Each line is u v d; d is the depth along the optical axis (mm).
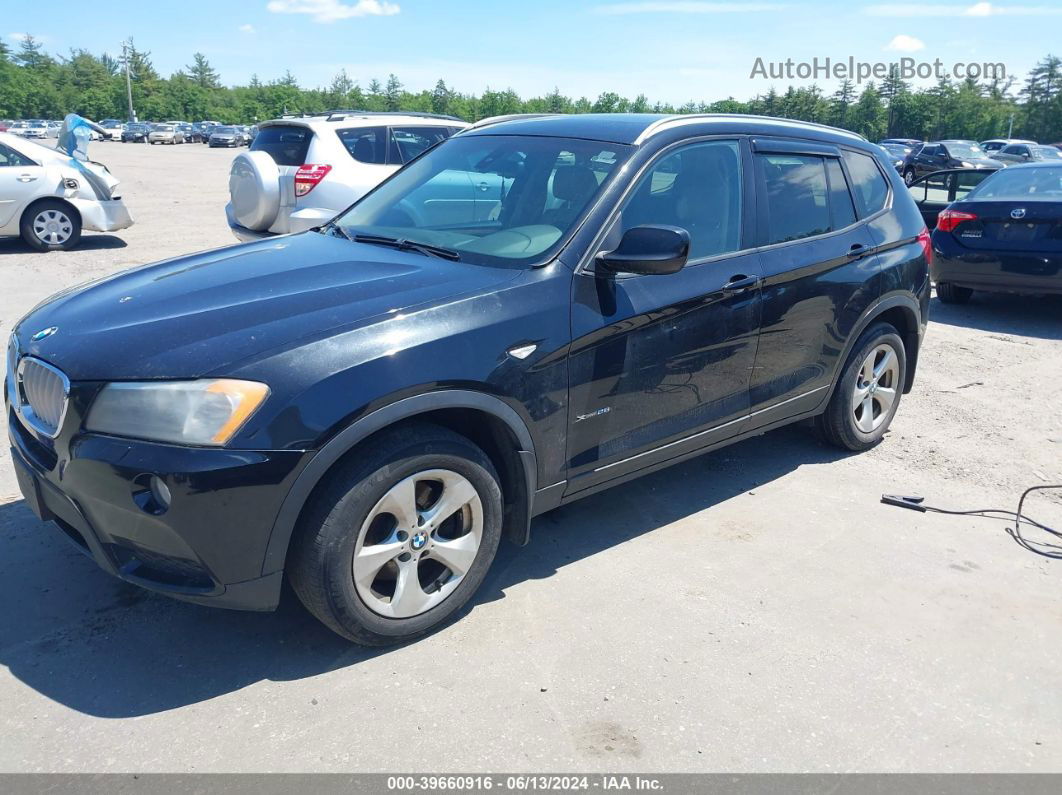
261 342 2676
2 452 4516
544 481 3309
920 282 4902
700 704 2779
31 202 10977
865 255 4523
